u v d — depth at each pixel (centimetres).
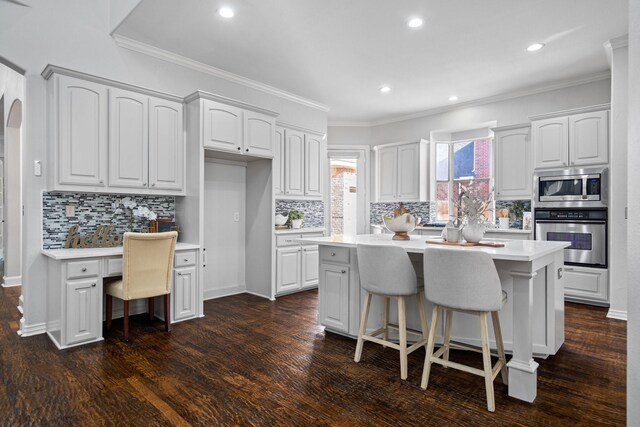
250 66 418
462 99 534
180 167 379
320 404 206
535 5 294
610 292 369
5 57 297
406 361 237
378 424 187
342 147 655
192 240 377
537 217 443
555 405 204
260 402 208
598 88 442
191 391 220
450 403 207
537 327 261
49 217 323
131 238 299
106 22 346
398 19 316
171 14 311
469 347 241
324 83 470
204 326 342
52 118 306
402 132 623
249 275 479
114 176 331
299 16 312
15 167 511
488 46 366
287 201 528
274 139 445
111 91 330
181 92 398
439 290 213
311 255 494
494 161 503
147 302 387
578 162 414
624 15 309
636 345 88
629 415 92
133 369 249
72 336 288
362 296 299
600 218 400
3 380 232
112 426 185
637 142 88
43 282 319
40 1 313
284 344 297
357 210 659
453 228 273
